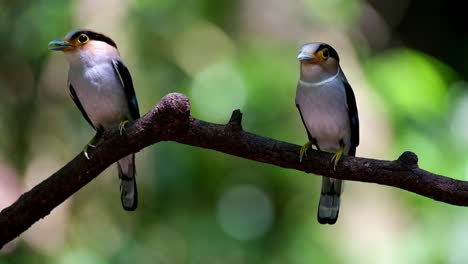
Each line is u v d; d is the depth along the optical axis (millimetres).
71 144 12391
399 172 6180
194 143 6395
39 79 12617
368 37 14523
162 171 11781
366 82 11852
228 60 12148
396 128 11680
